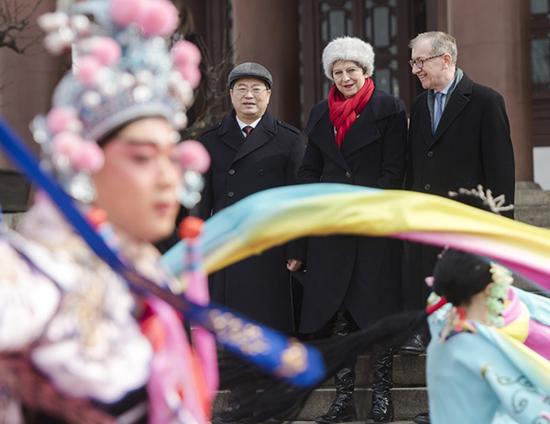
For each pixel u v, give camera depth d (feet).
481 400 19.86
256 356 12.21
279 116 60.75
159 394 11.72
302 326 32.30
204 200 33.45
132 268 11.84
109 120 11.71
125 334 11.49
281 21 60.85
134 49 11.84
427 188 31.89
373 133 32.19
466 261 19.60
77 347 11.16
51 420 11.50
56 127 11.56
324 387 33.01
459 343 19.90
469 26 50.96
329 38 66.54
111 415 11.56
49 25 11.69
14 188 49.39
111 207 11.90
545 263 16.83
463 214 16.43
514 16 50.75
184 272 13.35
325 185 15.46
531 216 46.03
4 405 11.34
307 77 66.44
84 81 11.55
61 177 11.71
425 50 31.81
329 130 32.55
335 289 31.99
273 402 16.07
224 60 59.36
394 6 66.08
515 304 22.15
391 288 32.01
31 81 57.21
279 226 15.06
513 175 31.53
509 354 19.71
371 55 32.68
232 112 33.86
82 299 11.21
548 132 68.28
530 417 19.38
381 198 15.74
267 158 33.19
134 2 11.69
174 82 12.03
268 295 33.04
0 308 10.75
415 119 32.30
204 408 12.84
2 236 11.19
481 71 50.83
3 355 11.14
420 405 31.81
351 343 17.71
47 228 11.61
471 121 31.65
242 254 15.05
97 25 11.94
